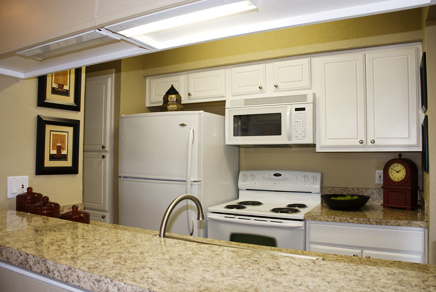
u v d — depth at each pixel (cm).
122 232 111
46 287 92
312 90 248
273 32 260
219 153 271
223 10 87
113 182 299
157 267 76
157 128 258
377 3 83
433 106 182
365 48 234
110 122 301
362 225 205
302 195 273
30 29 116
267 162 297
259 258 83
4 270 106
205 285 66
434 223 183
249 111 262
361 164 261
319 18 89
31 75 160
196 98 293
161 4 84
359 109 232
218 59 280
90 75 313
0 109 163
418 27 215
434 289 63
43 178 182
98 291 72
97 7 97
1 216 137
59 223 125
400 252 197
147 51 119
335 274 72
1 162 164
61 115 192
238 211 236
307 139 241
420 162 242
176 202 126
